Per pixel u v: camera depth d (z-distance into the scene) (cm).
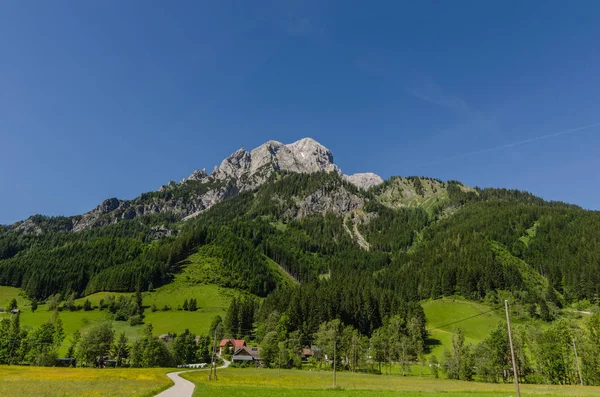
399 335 16875
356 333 16712
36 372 9419
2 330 13725
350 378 10606
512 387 8512
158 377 8838
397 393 6700
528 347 12188
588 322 10462
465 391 7238
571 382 10325
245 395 5656
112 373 9738
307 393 6406
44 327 14262
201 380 8575
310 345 18412
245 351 16825
